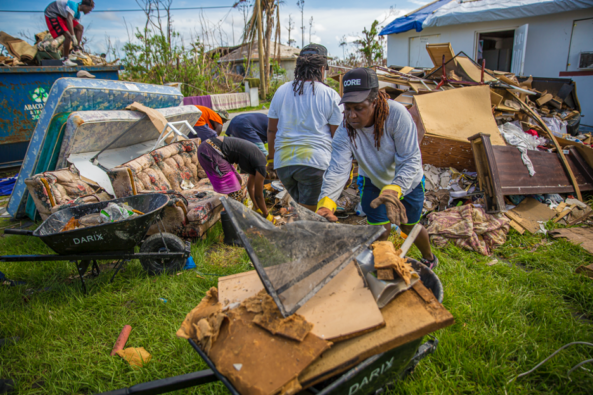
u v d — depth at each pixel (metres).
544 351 2.32
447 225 4.11
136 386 1.64
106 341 2.70
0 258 3.08
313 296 1.72
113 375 2.32
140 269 3.68
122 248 3.28
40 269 3.73
